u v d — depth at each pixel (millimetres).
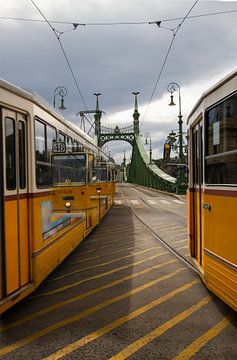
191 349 3523
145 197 31578
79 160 9383
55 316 4406
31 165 4715
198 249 5848
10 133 4254
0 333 3943
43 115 5414
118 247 8766
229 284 3918
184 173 31797
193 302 4828
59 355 3445
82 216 8094
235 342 3666
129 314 4434
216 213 4285
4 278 4031
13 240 4238
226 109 4078
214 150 4430
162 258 7504
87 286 5625
